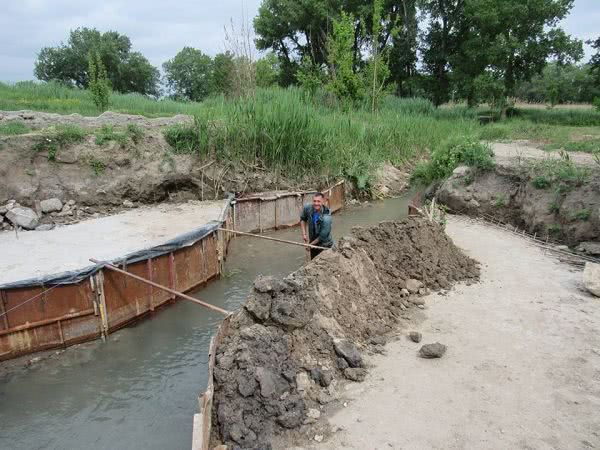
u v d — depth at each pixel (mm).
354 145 18641
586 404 5062
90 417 5777
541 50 33719
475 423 4789
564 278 8773
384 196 18516
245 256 11531
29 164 11836
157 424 5629
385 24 40500
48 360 7039
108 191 12820
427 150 23750
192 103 26281
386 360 6016
